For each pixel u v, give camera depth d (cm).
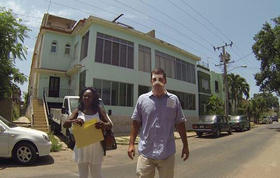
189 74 3259
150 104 350
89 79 1992
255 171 786
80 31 2288
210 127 2080
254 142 1655
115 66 2181
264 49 3331
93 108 423
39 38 2772
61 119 1419
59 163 899
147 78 2453
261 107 6378
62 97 2353
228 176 721
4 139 841
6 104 1773
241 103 5397
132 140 363
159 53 2714
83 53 2223
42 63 2433
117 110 2141
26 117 2356
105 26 2145
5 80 1500
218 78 4456
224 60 3306
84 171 410
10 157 925
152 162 341
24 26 1541
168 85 2817
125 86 2261
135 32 2352
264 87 3550
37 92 2377
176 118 360
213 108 3528
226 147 1411
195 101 3312
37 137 867
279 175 732
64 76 2514
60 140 1435
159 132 342
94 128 406
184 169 821
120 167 855
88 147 403
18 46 1517
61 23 2973
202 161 972
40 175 710
